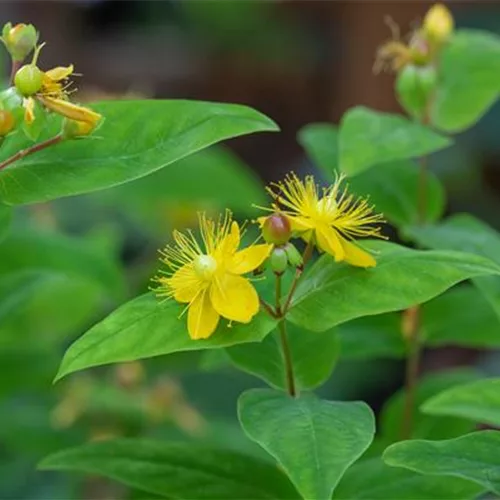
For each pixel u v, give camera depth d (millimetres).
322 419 665
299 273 675
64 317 919
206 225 721
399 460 667
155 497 769
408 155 750
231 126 699
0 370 864
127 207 1094
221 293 672
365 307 680
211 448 729
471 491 707
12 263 829
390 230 1224
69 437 884
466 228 790
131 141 706
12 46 703
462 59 817
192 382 1134
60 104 686
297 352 725
